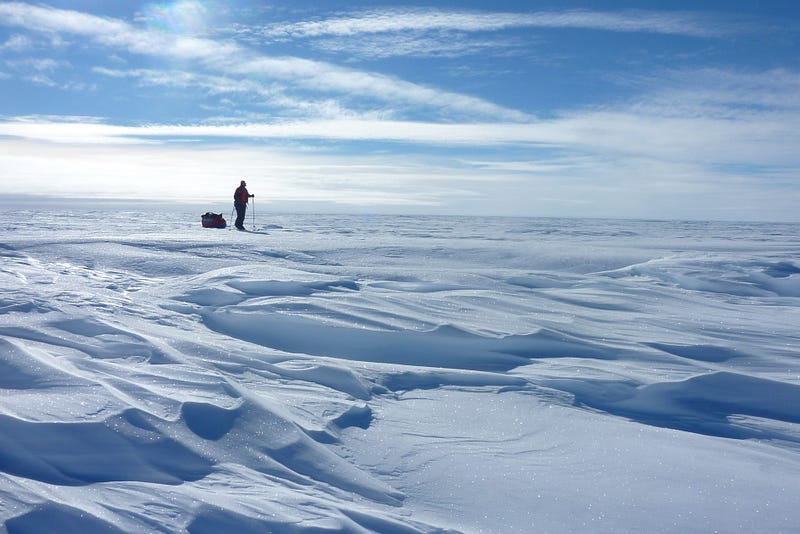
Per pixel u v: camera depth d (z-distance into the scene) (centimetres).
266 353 630
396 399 572
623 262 1507
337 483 375
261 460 373
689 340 809
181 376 457
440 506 374
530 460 446
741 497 403
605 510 377
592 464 443
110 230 2036
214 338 669
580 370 674
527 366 694
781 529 365
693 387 630
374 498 369
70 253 1221
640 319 915
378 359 719
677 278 1293
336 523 312
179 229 2145
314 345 734
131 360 520
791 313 1016
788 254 1772
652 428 535
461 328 761
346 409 504
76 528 276
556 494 395
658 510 380
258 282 921
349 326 746
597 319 902
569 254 1588
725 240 2500
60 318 597
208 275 981
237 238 1736
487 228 3294
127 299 802
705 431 561
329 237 1966
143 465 338
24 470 318
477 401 573
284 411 459
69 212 4025
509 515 367
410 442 466
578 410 571
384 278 1141
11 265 1055
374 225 3334
